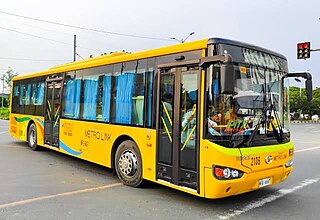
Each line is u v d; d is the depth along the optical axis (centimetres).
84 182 723
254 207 570
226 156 500
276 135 584
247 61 553
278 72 611
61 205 558
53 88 1025
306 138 2081
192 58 560
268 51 598
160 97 619
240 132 527
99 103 791
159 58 630
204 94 527
